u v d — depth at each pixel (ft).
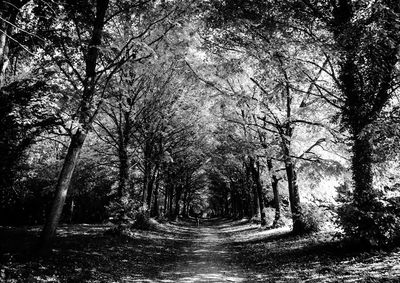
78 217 99.71
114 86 44.45
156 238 64.75
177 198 162.91
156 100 60.80
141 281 30.37
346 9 36.19
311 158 54.54
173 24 38.50
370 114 35.01
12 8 27.22
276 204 80.53
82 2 33.81
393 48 30.73
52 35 34.37
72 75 40.78
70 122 33.91
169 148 82.84
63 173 34.53
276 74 47.14
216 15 39.27
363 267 26.99
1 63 26.68
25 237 48.52
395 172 38.27
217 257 47.29
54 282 24.31
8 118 32.76
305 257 36.65
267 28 38.65
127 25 44.19
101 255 37.27
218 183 186.70
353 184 36.45
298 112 53.01
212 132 77.92
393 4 30.45
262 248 51.34
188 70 56.03
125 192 58.85
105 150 66.69
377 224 30.68
